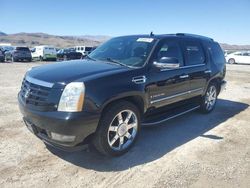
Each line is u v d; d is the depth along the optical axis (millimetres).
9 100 7891
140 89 4527
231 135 5551
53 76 4070
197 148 4840
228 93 10438
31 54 30656
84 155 4402
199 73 6211
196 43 6445
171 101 5445
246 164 4266
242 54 31969
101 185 3598
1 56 26984
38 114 3867
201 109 6898
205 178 3820
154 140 5160
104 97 3957
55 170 3926
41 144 4738
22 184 3557
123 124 4371
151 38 5340
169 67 4816
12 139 4930
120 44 5527
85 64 4766
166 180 3750
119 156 4410
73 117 3703
